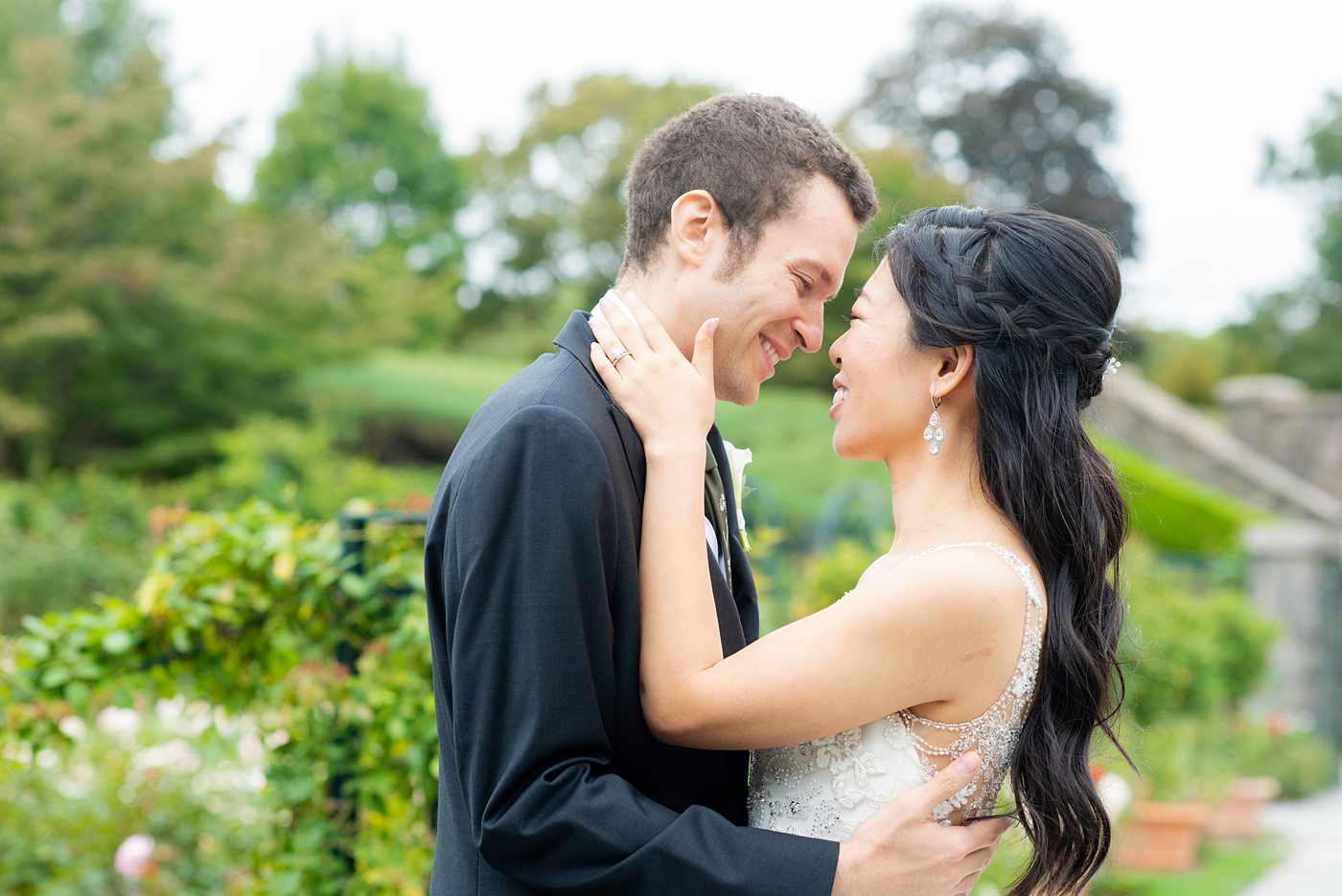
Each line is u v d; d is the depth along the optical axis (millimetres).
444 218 30219
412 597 2949
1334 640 11789
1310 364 31531
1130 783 6152
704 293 1785
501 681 1535
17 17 19172
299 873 2939
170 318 15602
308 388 17562
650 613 1636
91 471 13984
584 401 1648
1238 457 16469
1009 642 1684
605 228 24312
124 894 3736
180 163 15422
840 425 1868
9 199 14922
